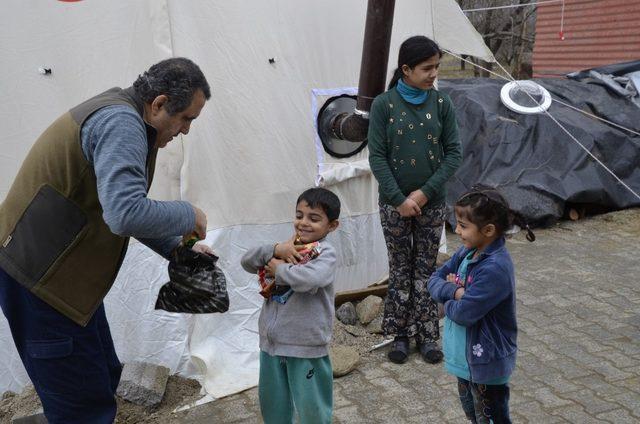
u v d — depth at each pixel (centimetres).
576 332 416
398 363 383
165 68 221
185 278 256
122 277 357
